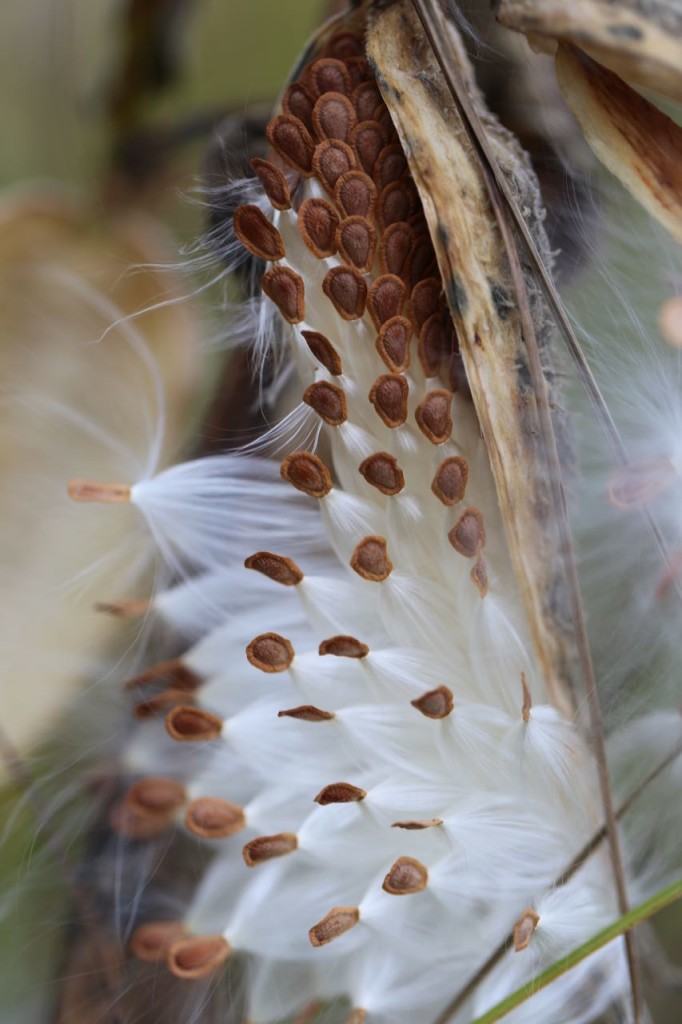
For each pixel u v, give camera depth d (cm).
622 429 46
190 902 46
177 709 45
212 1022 46
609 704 46
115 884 46
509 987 45
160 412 46
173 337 46
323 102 44
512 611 45
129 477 46
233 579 46
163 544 46
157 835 46
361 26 44
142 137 47
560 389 45
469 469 45
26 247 45
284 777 45
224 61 48
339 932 44
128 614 46
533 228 45
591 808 45
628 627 46
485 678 44
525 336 44
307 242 44
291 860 45
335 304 44
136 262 46
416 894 44
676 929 47
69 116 47
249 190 45
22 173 47
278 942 45
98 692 46
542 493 44
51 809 46
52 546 46
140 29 47
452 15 45
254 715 45
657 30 43
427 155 44
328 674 45
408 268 44
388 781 44
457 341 44
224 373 46
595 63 44
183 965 45
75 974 46
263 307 46
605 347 47
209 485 45
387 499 44
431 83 44
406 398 44
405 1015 45
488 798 44
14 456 45
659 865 46
